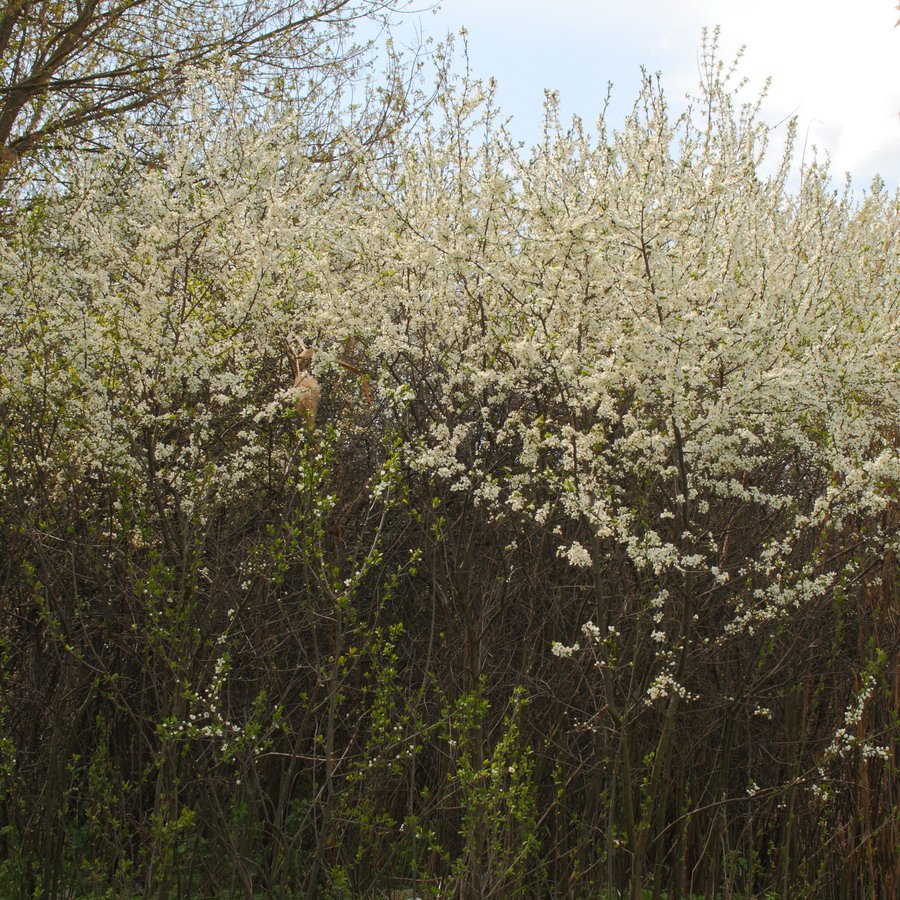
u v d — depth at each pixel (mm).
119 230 7664
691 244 6703
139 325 6547
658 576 7039
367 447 8062
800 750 7492
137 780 7375
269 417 6906
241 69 11328
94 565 6812
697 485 7246
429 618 8344
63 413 6562
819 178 8773
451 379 7023
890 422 7910
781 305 7074
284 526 6344
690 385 6125
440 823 7250
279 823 6473
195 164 7906
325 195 8781
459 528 7816
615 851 7219
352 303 7105
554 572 7918
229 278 7344
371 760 6348
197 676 6566
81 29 10516
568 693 7703
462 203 6984
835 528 6691
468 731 6617
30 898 6395
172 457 6879
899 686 7277
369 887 6488
